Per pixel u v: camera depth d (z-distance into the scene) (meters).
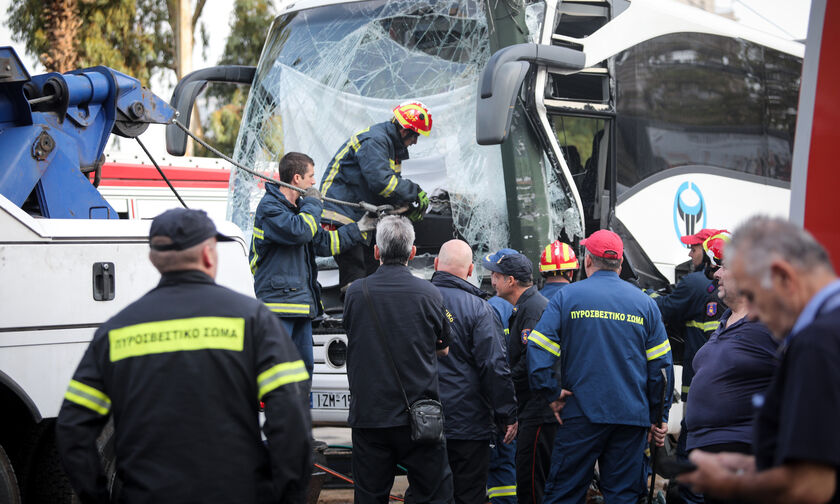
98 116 7.62
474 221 9.59
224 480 4.01
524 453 8.27
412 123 9.12
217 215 16.09
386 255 6.78
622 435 7.38
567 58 9.41
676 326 10.02
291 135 10.56
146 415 4.02
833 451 3.03
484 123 8.17
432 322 6.63
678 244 10.85
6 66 6.72
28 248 5.81
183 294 4.18
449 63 9.88
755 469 3.46
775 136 12.17
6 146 6.84
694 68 11.27
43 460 6.24
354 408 6.64
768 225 3.36
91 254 6.09
